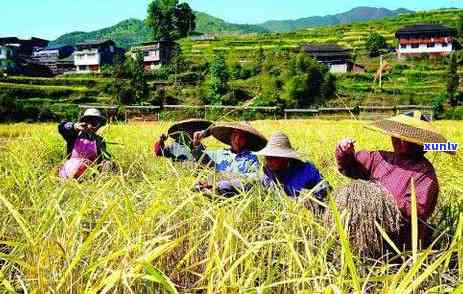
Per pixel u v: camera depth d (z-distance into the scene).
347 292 2.74
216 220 3.09
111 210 3.19
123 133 13.75
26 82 92.62
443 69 110.69
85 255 3.21
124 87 87.50
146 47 131.50
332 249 3.66
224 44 147.12
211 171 4.72
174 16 192.50
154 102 88.81
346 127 20.81
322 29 161.38
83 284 2.87
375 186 3.75
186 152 6.68
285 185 5.30
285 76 84.00
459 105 84.19
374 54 123.38
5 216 3.94
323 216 3.96
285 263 3.12
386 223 3.63
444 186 5.58
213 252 3.07
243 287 2.69
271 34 155.62
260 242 2.87
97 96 90.25
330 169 6.79
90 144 7.78
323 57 122.06
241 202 3.70
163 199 3.63
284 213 3.47
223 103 91.19
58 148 10.63
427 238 4.20
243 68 105.31
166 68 113.75
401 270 2.58
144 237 3.24
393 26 156.75
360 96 83.31
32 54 146.12
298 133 17.80
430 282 3.20
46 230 3.48
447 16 158.75
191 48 145.62
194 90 94.94
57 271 3.00
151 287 2.97
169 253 3.41
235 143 6.37
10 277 3.11
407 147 4.49
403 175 4.41
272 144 5.29
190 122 7.02
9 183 4.80
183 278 3.30
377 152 4.71
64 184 4.19
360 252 3.63
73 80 94.00
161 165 6.03
